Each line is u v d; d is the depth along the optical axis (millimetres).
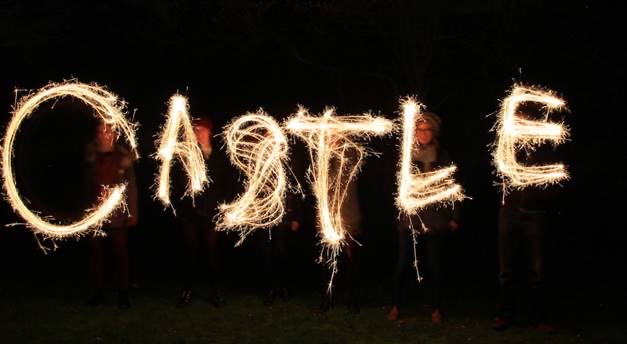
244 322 7168
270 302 7863
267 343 6480
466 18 11375
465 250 10945
